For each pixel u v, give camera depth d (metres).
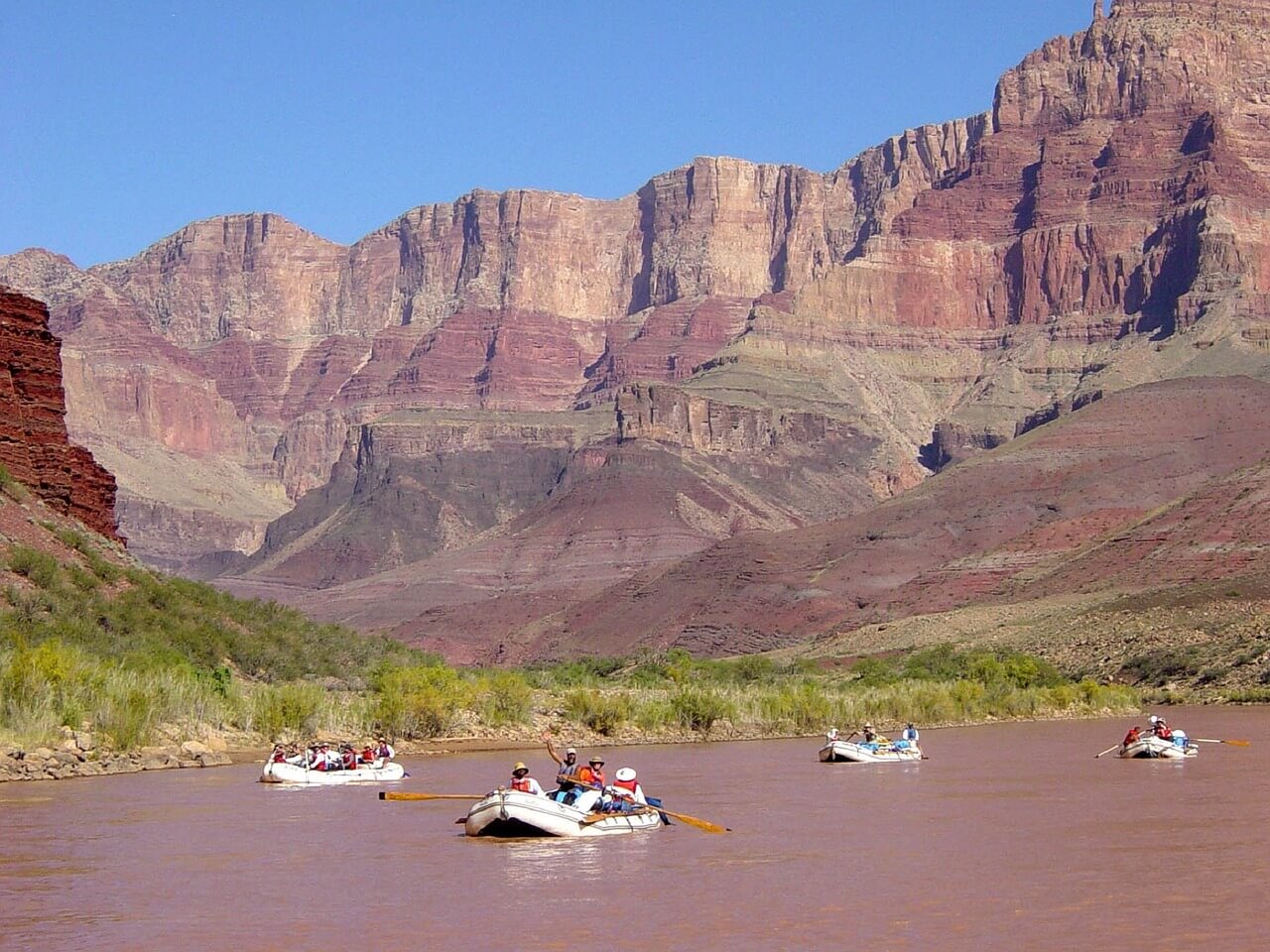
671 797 63.38
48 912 38.38
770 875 42.94
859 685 159.12
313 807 57.38
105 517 108.88
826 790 66.12
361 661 120.25
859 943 34.88
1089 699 140.88
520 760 82.62
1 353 103.75
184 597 105.12
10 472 101.44
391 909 38.50
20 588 88.75
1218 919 36.88
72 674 71.88
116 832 50.47
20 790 60.84
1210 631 177.38
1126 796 62.94
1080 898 39.53
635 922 36.97
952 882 41.88
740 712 111.25
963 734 111.38
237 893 40.44
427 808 57.25
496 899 39.59
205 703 80.75
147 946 35.00
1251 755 86.00
